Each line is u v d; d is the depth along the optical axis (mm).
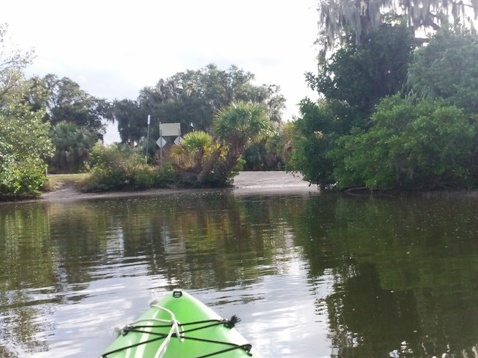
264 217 17938
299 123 31219
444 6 27594
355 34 29453
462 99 23906
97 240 14297
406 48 28922
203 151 40438
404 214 16609
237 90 75312
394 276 8516
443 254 9953
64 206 28250
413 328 6098
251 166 55594
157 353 4469
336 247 11328
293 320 6586
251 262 10250
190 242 13133
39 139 28922
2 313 7531
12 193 34875
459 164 24828
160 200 29562
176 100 73812
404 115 24641
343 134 29938
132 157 40625
